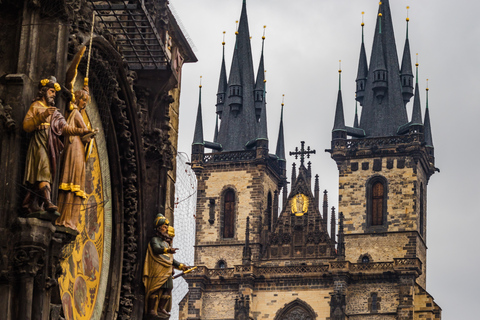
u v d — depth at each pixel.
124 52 18.83
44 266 13.69
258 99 156.25
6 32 14.65
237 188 148.00
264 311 139.25
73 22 15.16
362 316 133.88
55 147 13.89
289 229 143.00
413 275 133.12
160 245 18.25
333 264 134.88
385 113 144.50
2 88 14.09
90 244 16.39
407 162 139.38
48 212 13.55
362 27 154.38
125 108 17.70
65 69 14.76
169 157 19.66
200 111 153.50
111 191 17.39
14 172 13.61
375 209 138.88
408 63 148.12
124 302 17.33
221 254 144.62
